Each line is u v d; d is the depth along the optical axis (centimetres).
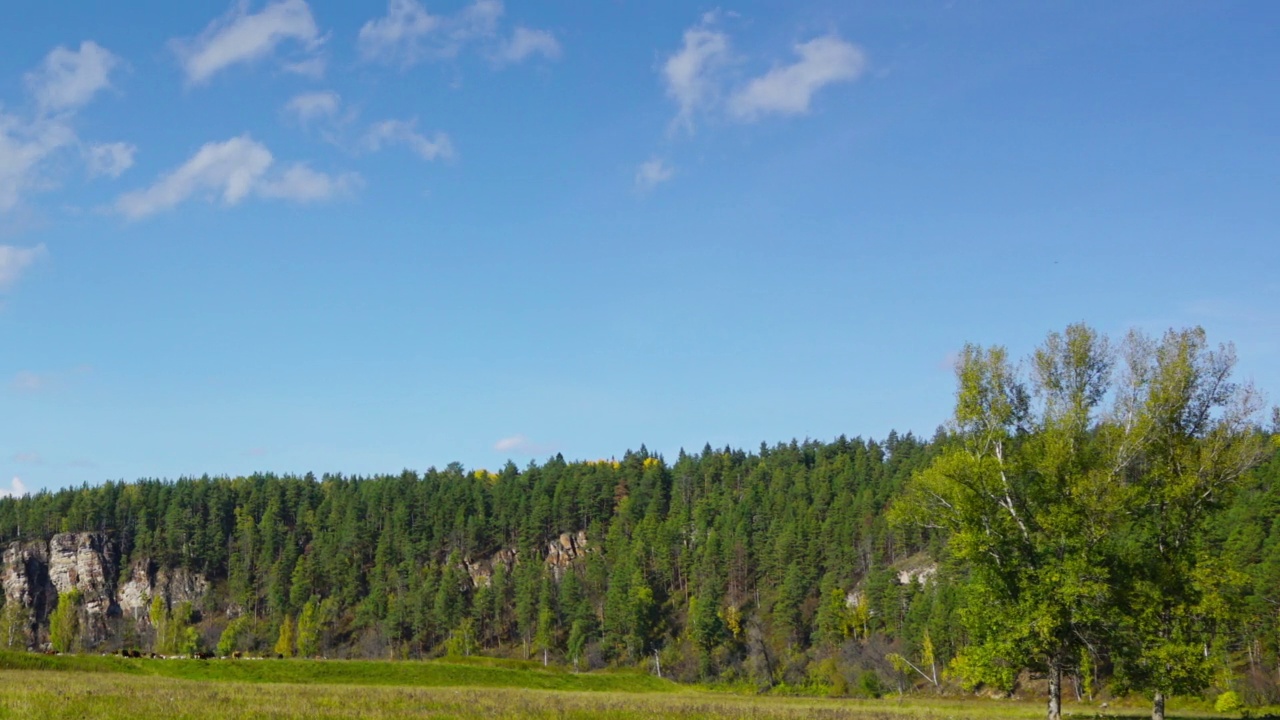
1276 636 7400
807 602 15725
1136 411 4641
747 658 14288
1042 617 4312
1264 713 5609
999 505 4653
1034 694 9156
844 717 4478
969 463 4584
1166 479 4662
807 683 12069
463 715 3859
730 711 4619
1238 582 4641
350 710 3838
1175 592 4662
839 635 14012
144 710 3522
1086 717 4959
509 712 4038
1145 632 4494
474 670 7219
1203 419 4731
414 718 3697
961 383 4709
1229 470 4628
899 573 15188
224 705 3794
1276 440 4644
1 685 4306
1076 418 4544
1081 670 4647
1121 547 4653
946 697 9525
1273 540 8562
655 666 14850
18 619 18575
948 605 11131
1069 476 4491
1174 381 4619
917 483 4850
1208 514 4875
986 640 4631
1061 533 4466
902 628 12562
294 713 3628
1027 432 4691
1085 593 4250
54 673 5528
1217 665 4547
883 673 11331
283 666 6781
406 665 7212
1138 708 6619
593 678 7694
